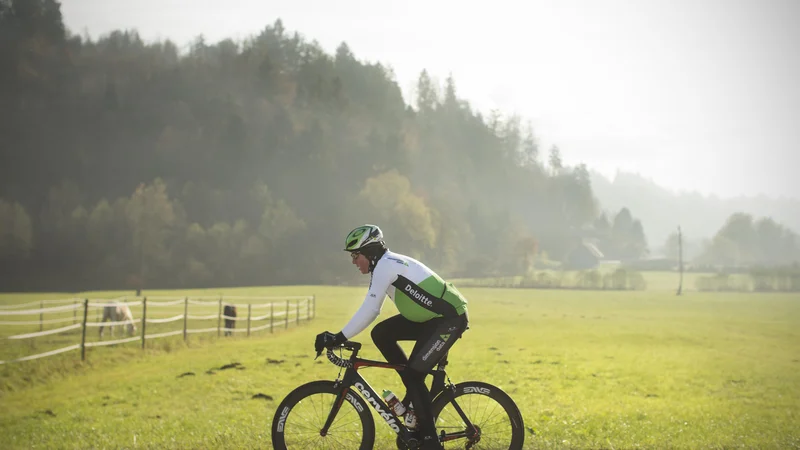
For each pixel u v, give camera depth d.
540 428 9.50
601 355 23.61
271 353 21.94
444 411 6.43
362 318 6.19
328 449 6.37
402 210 144.25
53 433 9.91
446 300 6.17
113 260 121.12
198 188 170.38
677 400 13.97
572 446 8.15
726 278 114.81
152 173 196.62
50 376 16.97
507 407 6.40
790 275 111.44
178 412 11.77
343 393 6.36
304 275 131.00
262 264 131.25
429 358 6.14
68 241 125.06
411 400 6.23
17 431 10.30
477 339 29.41
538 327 37.53
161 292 88.94
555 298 80.12
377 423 9.49
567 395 14.09
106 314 28.59
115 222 126.81
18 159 187.75
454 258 158.12
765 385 16.72
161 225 127.75
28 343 24.16
